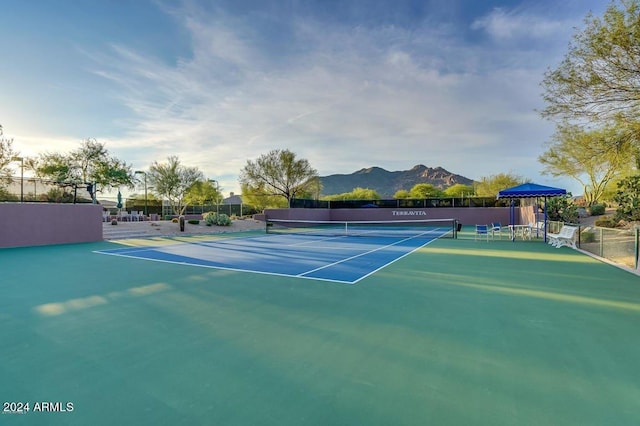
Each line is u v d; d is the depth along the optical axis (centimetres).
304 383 276
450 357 325
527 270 790
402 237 1800
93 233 1630
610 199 2148
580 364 309
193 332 397
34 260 996
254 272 784
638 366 304
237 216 3069
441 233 2089
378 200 3319
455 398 252
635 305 501
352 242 1534
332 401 248
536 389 265
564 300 530
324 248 1289
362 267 848
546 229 1522
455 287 624
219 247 1341
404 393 259
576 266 841
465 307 493
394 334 387
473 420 224
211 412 236
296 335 386
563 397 253
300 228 2752
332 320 438
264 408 240
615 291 587
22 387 273
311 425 219
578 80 780
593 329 399
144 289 619
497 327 407
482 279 693
